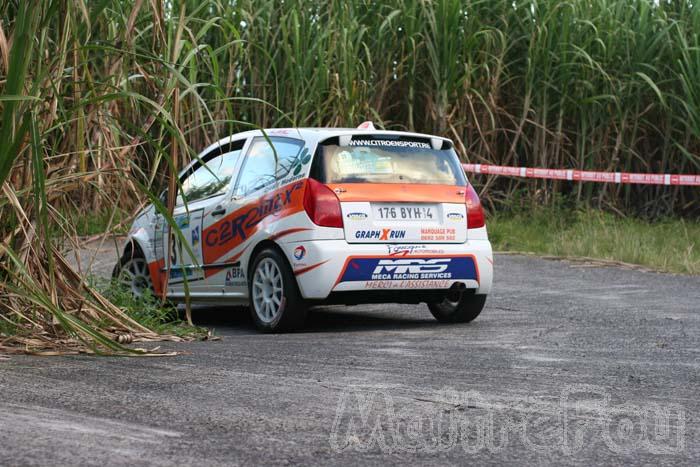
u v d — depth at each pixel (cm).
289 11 2173
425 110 2358
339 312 1286
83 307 923
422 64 2350
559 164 2381
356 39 2269
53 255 902
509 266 1773
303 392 670
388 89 2359
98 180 946
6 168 792
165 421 573
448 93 2298
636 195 2441
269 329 1074
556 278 1616
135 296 1137
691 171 2412
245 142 1177
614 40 2381
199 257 1191
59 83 880
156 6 944
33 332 859
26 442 514
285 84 2153
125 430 549
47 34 898
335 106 2152
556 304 1307
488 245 1117
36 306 870
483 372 766
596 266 1775
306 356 842
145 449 510
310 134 1081
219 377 721
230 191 1156
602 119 2353
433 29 2281
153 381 698
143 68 989
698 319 1147
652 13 2417
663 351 894
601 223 2077
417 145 1106
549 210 2269
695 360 841
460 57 2325
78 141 903
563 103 2325
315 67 2164
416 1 2289
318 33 2177
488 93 2333
